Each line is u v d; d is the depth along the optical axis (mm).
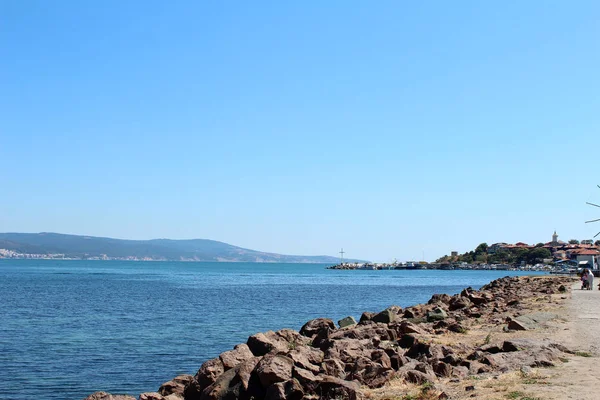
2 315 54062
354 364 16578
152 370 28406
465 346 19484
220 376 15523
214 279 159125
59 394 23766
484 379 14492
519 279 81875
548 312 30250
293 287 116562
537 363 16094
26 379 26359
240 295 86875
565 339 21188
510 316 30000
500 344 19016
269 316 53906
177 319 51000
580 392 12836
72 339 38281
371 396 13570
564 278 85500
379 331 23375
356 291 103125
